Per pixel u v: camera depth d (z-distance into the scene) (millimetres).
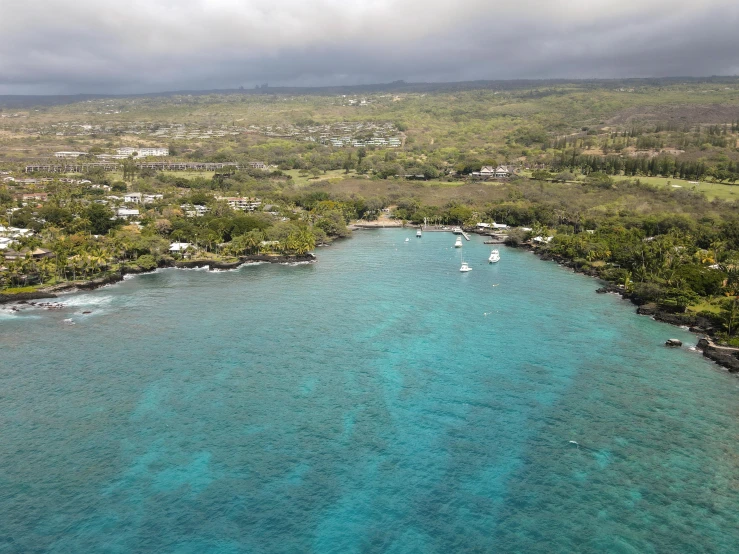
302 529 87938
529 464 103938
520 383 135500
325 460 104875
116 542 84812
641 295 196375
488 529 88125
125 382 134500
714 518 90000
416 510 92312
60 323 175750
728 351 152000
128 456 105438
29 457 104688
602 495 95625
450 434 113562
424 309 191750
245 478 99688
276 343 159875
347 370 142375
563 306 195750
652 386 133750
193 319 180375
